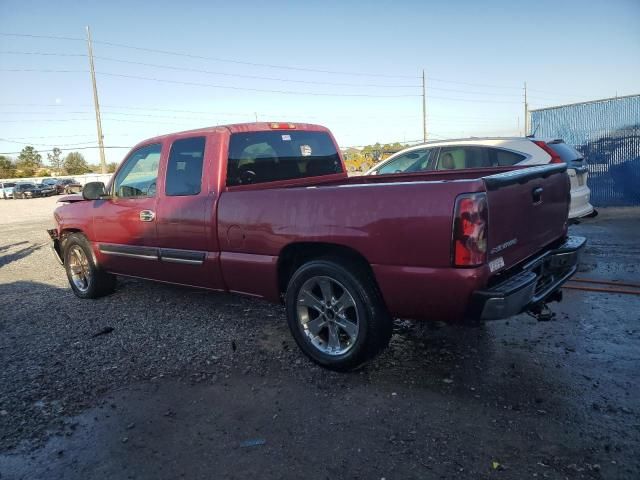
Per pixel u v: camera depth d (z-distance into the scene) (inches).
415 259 127.4
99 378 157.1
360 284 140.3
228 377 153.8
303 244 153.0
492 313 120.1
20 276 334.6
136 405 139.3
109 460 115.0
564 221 175.3
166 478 107.9
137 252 211.6
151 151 205.2
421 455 110.3
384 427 122.2
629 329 173.5
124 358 171.9
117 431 126.8
